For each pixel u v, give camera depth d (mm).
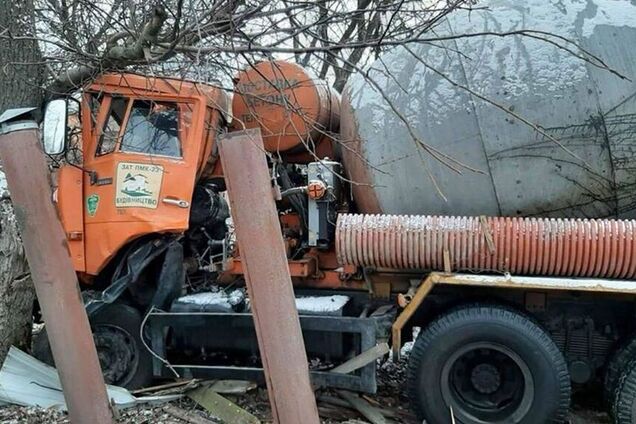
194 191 4668
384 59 4363
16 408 4109
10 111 1844
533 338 3760
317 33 3967
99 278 4523
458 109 4035
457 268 3842
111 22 4070
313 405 1794
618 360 3918
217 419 4062
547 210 4078
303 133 4527
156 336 4320
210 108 4543
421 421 4039
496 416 3850
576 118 3889
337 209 4707
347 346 4156
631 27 3932
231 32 3281
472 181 4078
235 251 4758
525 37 3984
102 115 4395
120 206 4273
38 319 5191
